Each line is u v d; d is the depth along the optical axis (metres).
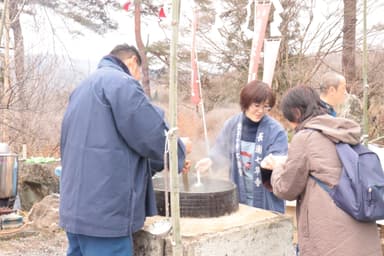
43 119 9.12
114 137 1.84
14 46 9.32
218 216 2.31
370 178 1.89
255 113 2.78
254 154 2.79
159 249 2.04
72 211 1.87
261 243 2.22
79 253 2.09
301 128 2.08
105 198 1.83
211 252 2.00
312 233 1.96
